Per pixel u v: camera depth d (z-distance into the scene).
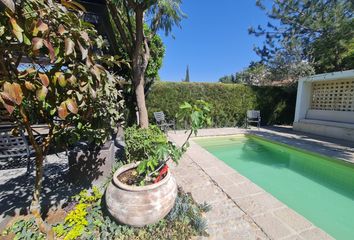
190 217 2.37
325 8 6.68
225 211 2.61
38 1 1.20
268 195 3.03
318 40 7.15
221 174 3.82
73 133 2.75
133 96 7.57
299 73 10.55
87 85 1.47
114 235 2.09
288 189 4.07
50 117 1.95
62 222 2.27
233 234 2.19
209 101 9.20
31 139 1.78
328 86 8.59
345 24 6.14
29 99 1.57
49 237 2.01
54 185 3.13
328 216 3.17
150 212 2.08
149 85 8.18
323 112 8.55
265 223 2.37
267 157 6.08
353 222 3.03
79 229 2.09
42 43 1.14
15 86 1.16
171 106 8.60
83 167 3.16
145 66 5.86
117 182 2.25
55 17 1.27
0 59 1.25
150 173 2.45
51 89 1.39
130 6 5.18
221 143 7.55
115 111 3.21
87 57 1.38
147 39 5.96
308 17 7.40
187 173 3.87
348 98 7.81
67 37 1.25
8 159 4.03
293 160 5.80
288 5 8.03
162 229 2.19
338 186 4.20
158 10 5.64
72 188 3.04
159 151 2.32
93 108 2.24
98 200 2.63
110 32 5.50
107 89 2.17
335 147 6.13
